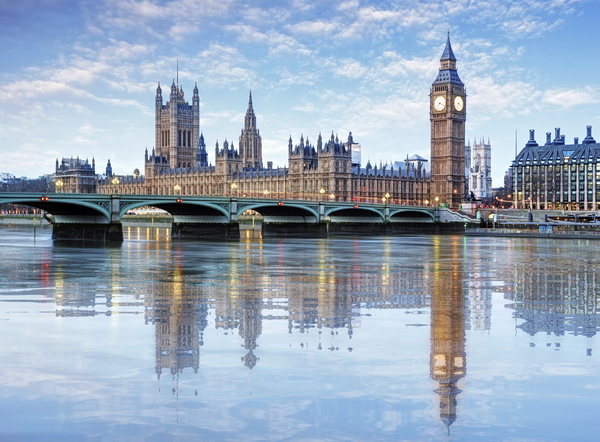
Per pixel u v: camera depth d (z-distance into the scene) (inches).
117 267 3442.4
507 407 1067.9
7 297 2237.9
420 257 4323.3
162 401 1093.1
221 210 7057.1
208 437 950.4
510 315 1889.8
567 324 1744.6
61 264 3622.0
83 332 1614.2
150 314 1884.8
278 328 1674.5
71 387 1159.6
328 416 1027.9
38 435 956.6
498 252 4940.9
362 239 7559.1
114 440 940.0
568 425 995.9
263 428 982.4
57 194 5600.4
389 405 1075.9
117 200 6107.3
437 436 957.2
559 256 4483.3
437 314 1903.3
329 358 1355.8
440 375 1236.5
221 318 1820.9
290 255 4478.3
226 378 1214.3
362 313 1915.6
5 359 1341.0
